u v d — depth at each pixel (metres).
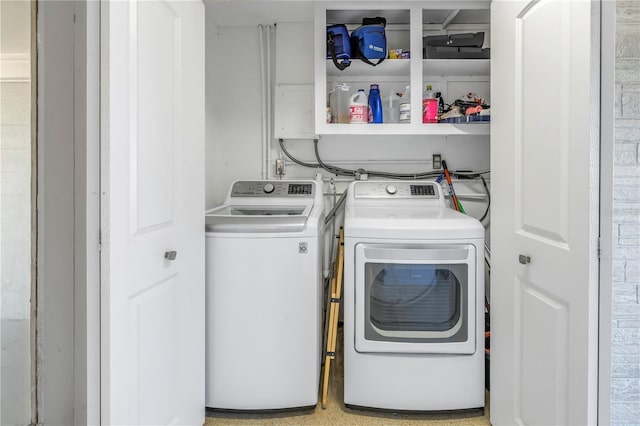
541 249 1.31
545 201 1.29
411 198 2.35
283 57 2.59
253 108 2.67
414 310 1.82
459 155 2.65
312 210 2.09
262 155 2.68
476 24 2.60
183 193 1.45
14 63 0.88
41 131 0.88
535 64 1.34
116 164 1.01
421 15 2.24
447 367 1.79
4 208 0.89
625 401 1.22
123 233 1.05
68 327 0.94
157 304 1.26
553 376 1.25
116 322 1.02
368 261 1.78
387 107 2.47
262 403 1.81
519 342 1.48
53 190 0.90
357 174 2.62
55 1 0.90
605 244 1.06
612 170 1.05
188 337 1.52
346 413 1.86
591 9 1.05
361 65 2.33
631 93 1.18
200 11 1.61
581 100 1.10
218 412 1.85
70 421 0.95
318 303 1.92
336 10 2.30
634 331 1.21
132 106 1.10
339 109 2.50
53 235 0.91
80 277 0.95
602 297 1.07
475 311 1.78
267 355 1.80
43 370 0.90
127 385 1.08
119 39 1.03
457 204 2.49
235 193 2.32
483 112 2.24
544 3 1.28
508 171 1.54
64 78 0.92
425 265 1.76
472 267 1.76
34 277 0.89
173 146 1.37
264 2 2.29
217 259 1.79
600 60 1.06
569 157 1.16
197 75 1.57
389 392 1.81
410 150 2.66
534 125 1.35
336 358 2.41
